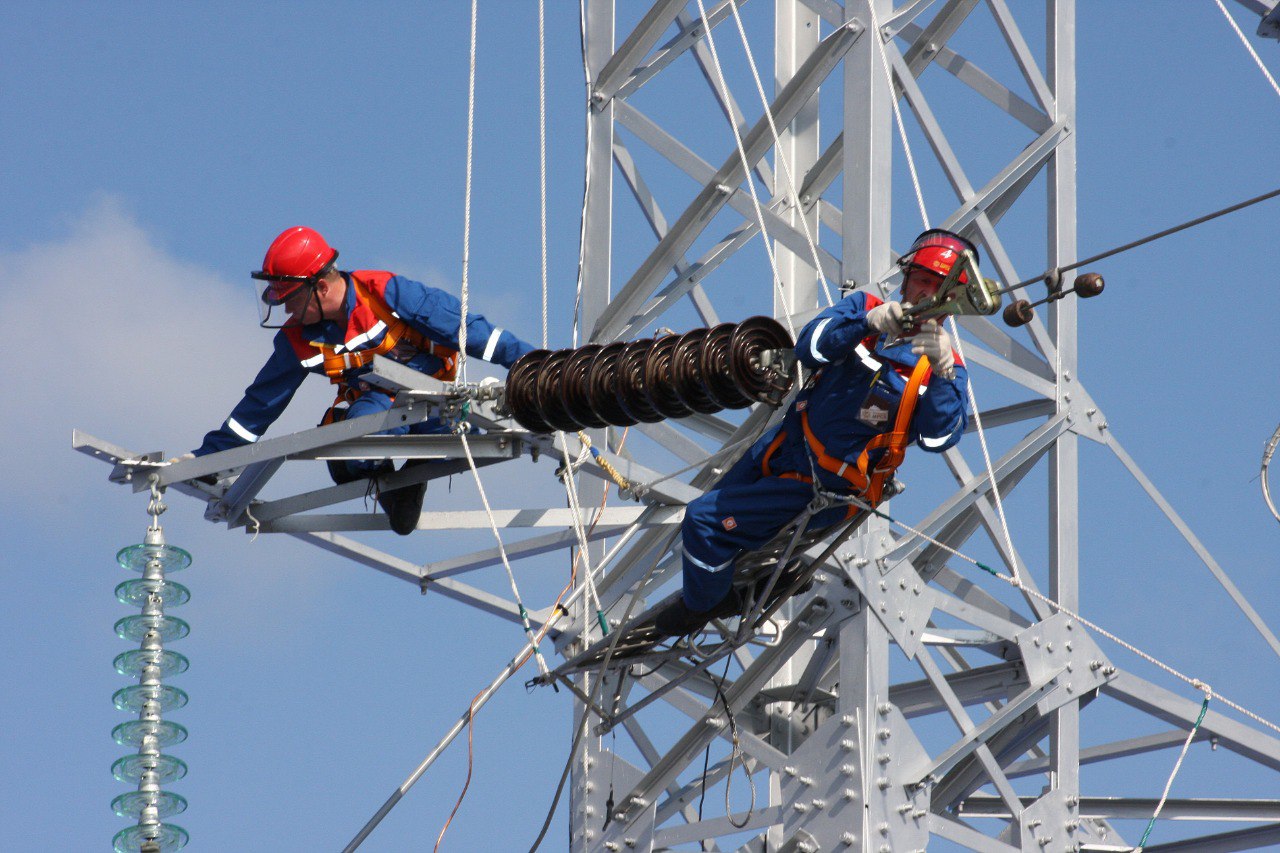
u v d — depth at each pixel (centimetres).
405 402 1445
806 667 1677
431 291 1484
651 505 1571
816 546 1527
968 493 1602
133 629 1440
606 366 1368
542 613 1706
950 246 1252
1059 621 1627
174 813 1416
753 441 1511
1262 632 1689
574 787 1702
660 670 1719
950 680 1691
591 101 1805
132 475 1520
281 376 1531
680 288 1741
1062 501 1653
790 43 1961
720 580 1348
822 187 1878
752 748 1589
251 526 1608
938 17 1766
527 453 1491
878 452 1296
